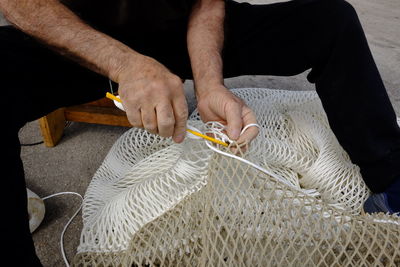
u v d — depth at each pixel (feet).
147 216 2.30
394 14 7.98
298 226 2.00
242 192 2.08
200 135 1.95
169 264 2.16
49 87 2.45
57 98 2.54
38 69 2.35
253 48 2.76
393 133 2.38
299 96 3.65
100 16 2.61
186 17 2.91
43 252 2.81
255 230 1.94
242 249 1.90
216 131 2.01
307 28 2.52
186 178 2.41
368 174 2.46
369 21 7.53
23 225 1.81
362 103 2.37
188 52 2.77
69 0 2.48
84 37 2.16
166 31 2.82
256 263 2.04
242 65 2.86
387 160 2.36
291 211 2.06
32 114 2.37
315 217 2.09
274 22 2.64
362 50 2.36
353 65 2.37
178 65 3.03
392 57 5.98
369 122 2.37
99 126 4.37
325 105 2.56
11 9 2.18
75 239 2.93
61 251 2.81
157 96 1.85
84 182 3.54
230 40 2.85
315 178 2.73
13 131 1.92
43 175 3.63
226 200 2.12
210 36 2.65
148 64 2.00
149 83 1.88
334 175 2.69
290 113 3.30
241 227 1.93
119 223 2.33
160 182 2.37
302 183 2.89
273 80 5.21
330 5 2.44
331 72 2.46
